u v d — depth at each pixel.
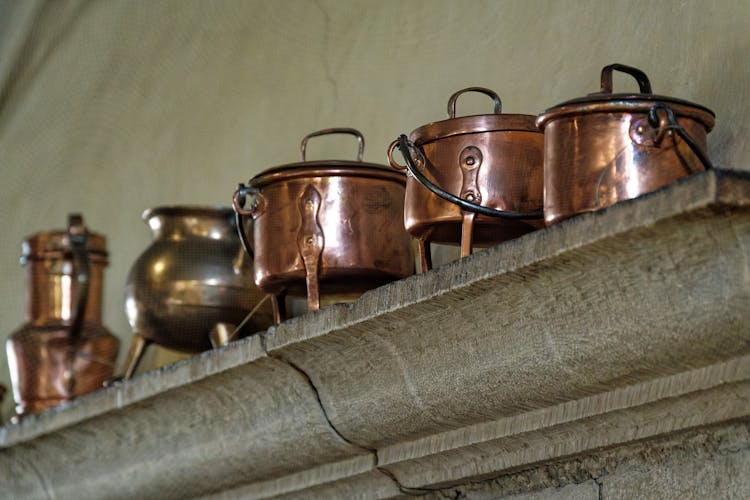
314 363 2.81
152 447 3.34
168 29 4.56
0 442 3.74
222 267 3.54
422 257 2.73
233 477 3.17
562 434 2.52
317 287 2.82
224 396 3.06
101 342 4.13
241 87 4.23
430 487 2.82
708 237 2.09
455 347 2.54
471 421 2.62
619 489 2.52
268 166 4.03
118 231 4.64
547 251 2.24
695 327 2.19
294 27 4.04
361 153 2.98
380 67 3.69
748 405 2.24
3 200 5.16
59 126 4.98
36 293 4.15
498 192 2.61
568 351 2.37
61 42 5.01
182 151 4.43
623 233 2.13
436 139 2.65
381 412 2.73
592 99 2.35
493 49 3.33
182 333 3.56
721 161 2.66
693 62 2.78
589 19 3.07
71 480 3.64
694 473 2.40
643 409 2.37
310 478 3.01
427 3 3.57
